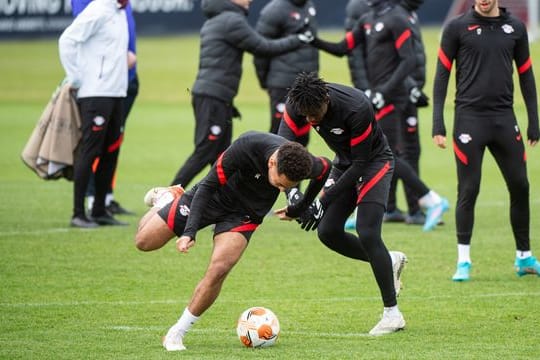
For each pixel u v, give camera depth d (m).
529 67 31.75
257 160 22.95
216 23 39.97
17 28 118.38
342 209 26.34
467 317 26.75
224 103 40.28
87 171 39.78
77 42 38.47
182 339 23.48
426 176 58.44
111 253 35.75
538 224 42.22
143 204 47.56
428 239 38.91
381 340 24.14
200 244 38.09
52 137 39.84
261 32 43.25
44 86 98.12
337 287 30.91
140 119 82.00
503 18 31.25
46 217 43.12
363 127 24.55
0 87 97.38
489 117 31.12
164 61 108.69
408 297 29.41
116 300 28.84
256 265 34.25
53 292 29.73
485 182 55.97
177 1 119.06
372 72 40.56
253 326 23.19
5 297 28.97
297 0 42.69
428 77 92.31
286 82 42.81
